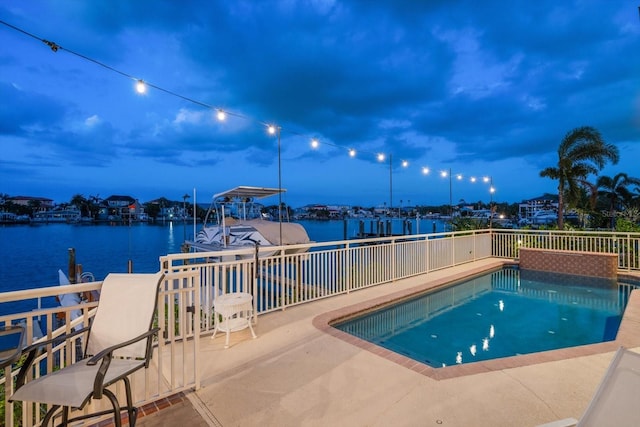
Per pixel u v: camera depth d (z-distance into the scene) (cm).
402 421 249
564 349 377
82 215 6334
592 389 291
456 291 764
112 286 245
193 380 309
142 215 6147
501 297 717
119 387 269
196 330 296
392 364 345
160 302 277
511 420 249
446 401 275
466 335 510
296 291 577
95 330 235
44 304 1563
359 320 555
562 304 665
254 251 491
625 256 889
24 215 6022
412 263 810
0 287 1795
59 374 203
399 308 632
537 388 293
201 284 470
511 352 447
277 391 293
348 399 279
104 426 243
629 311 495
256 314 474
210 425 246
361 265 688
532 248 977
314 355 369
